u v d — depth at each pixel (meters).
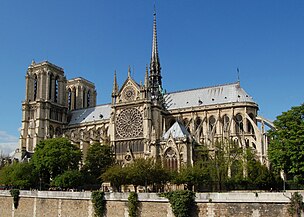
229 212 55.28
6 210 85.94
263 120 125.88
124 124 129.12
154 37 161.88
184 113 137.75
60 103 166.50
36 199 79.44
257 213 53.22
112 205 66.69
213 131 123.06
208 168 86.31
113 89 134.38
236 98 131.88
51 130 159.38
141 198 63.47
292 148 68.00
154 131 112.00
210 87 142.12
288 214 50.78
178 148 102.00
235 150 94.81
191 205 58.47
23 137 157.12
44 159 103.88
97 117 159.38
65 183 95.19
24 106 160.38
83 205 70.81
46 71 163.38
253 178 88.38
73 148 113.69
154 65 157.50
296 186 87.38
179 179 83.00
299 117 72.31
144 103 125.88
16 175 99.88
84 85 187.50
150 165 86.06
